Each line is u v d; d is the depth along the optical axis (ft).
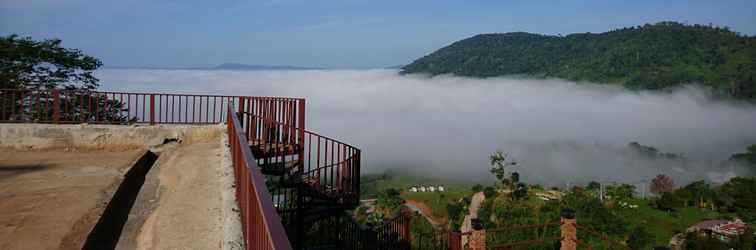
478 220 24.40
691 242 137.49
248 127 31.99
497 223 133.90
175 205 18.01
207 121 35.22
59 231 15.70
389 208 151.23
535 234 90.53
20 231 15.56
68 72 64.13
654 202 196.13
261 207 7.48
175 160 26.84
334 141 31.37
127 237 17.37
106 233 17.28
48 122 32.86
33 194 19.89
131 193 22.72
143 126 32.71
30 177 23.06
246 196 11.10
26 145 30.76
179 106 35.04
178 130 33.30
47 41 62.28
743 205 178.81
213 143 31.55
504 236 88.28
